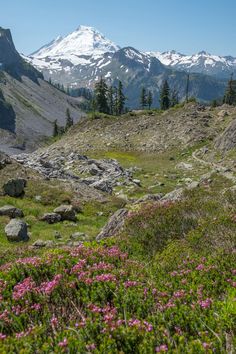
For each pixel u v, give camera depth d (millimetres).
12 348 4844
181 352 4680
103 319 5656
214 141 70250
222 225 10938
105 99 144250
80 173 53500
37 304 6449
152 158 73625
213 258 8602
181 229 12328
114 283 6770
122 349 4891
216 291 7223
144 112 106625
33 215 27359
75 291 6801
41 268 8086
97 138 92875
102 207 31469
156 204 14820
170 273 8000
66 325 5824
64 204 30766
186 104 101750
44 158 74000
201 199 15820
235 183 28516
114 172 52156
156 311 5992
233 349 4977
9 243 20781
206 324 5594
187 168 59531
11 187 31156
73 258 8492
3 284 7391
